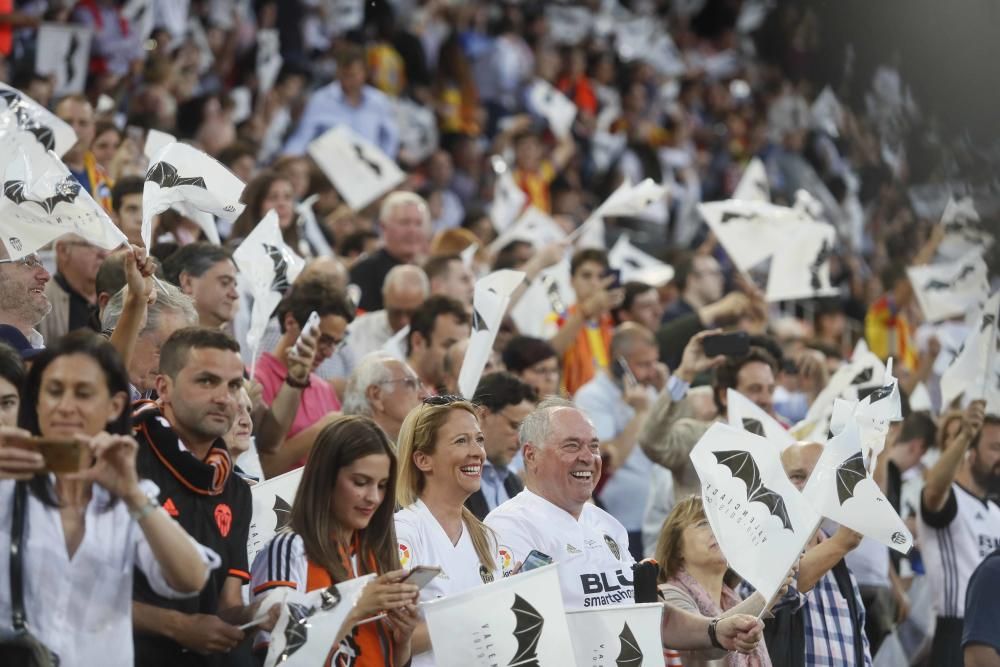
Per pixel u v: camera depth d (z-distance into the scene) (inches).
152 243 1092.5
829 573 880.9
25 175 707.4
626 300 1322.6
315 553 655.8
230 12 1951.3
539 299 1320.1
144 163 1299.2
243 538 671.8
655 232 2060.8
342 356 1117.7
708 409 1122.0
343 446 663.1
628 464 1111.6
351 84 1790.1
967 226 1430.9
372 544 677.3
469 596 671.8
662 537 824.9
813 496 761.6
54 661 582.6
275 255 930.1
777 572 751.7
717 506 764.0
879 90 2386.8
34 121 715.4
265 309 914.7
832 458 765.9
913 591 1096.2
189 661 637.3
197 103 1535.4
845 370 1140.5
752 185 1517.0
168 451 653.9
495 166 1674.5
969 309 1369.3
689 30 2906.0
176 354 675.4
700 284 1530.5
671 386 1017.5
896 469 1114.1
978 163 2239.2
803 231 1312.7
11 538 587.5
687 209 2206.0
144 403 668.1
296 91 1830.7
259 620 633.6
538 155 1913.1
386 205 1284.4
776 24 2667.3
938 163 2267.5
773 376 1066.7
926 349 1465.3
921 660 1077.1
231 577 659.4
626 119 2437.3
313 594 631.2
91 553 596.7
